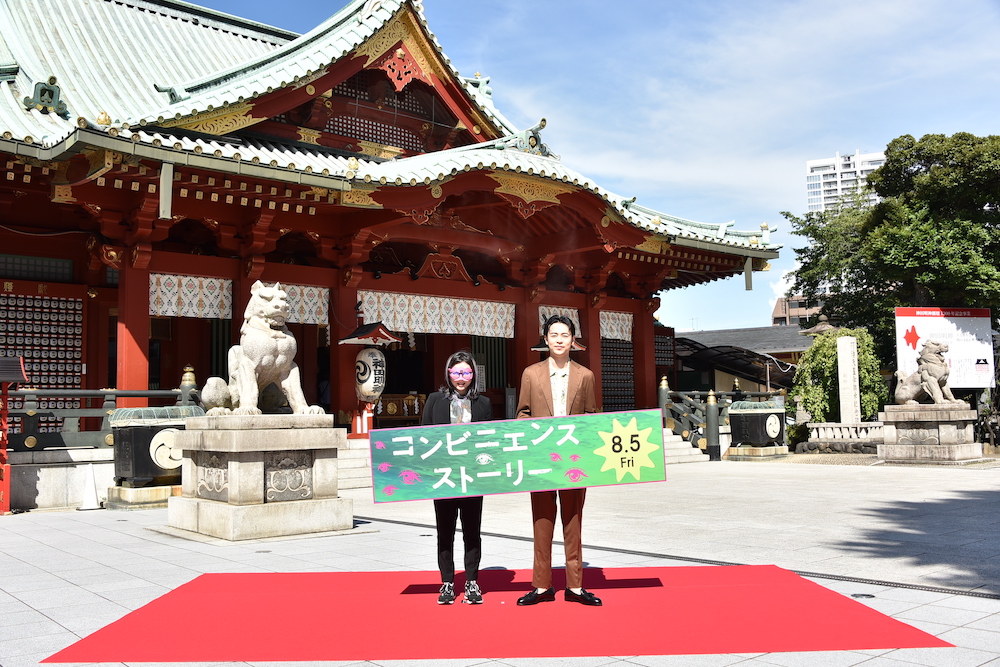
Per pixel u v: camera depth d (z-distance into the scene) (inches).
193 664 170.2
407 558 299.7
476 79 922.7
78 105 622.2
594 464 221.8
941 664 163.9
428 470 224.5
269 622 203.3
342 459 645.9
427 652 175.5
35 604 228.1
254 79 633.0
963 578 253.3
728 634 187.2
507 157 687.7
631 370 1077.1
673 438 882.8
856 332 1171.3
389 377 988.6
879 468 735.7
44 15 741.9
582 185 715.4
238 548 325.7
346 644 182.9
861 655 170.6
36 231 658.8
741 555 296.2
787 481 612.7
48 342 669.9
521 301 875.4
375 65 718.5
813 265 1453.0
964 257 1075.9
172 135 575.2
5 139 489.7
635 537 343.0
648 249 848.9
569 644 180.1
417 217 668.7
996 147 1075.3
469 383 236.4
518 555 300.2
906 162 1172.5
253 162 545.6
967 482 583.5
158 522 419.5
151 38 800.9
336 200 616.1
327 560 296.4
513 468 222.7
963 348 1049.5
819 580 251.0
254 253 660.7
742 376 1427.2
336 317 718.5
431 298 802.8
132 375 592.7
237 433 348.8
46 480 493.0
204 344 808.9
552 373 234.1
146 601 231.1
